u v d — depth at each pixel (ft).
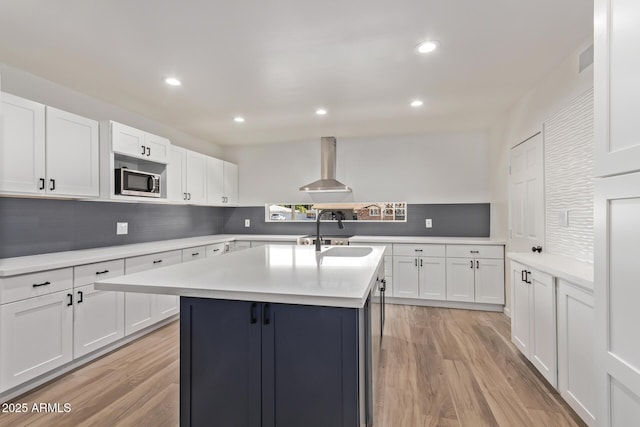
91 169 9.06
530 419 6.06
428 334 10.34
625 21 3.29
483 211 14.75
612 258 3.52
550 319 6.68
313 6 5.78
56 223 9.32
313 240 14.74
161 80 8.94
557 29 6.54
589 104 6.92
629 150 3.23
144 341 9.91
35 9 5.82
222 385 4.69
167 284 4.69
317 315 4.38
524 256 8.24
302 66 8.14
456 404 6.54
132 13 5.97
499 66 8.18
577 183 7.39
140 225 12.42
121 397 6.85
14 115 7.20
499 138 12.71
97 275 8.54
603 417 3.67
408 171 15.35
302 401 4.42
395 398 6.77
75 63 7.93
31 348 6.98
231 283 4.71
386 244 14.03
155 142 11.16
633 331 3.20
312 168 16.66
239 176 17.69
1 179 6.95
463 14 6.05
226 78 8.84
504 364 8.25
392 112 11.84
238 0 5.60
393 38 6.86
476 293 12.88
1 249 8.03
